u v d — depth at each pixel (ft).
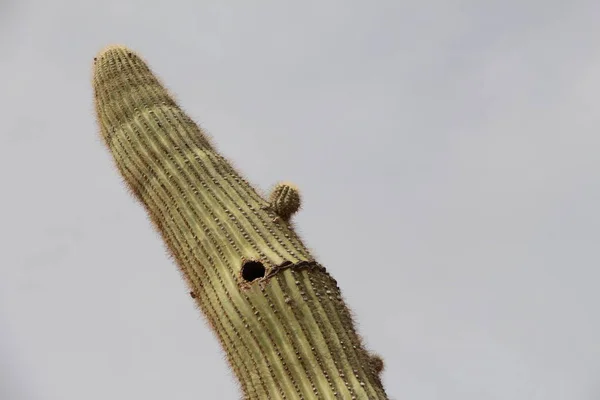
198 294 37.70
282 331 34.45
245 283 35.50
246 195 39.24
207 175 39.55
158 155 40.57
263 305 34.94
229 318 35.58
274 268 35.50
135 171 41.14
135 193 41.70
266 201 39.70
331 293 36.60
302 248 37.73
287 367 33.94
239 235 36.99
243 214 37.88
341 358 34.40
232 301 35.55
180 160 40.11
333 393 33.22
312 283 35.94
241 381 35.37
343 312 36.40
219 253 36.88
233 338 35.45
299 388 33.53
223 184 39.32
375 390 34.55
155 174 40.19
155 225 40.42
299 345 34.19
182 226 38.40
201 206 38.32
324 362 34.01
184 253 38.11
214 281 36.65
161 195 39.63
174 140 41.14
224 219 37.63
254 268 36.37
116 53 45.80
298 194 39.60
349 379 33.91
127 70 44.78
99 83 44.86
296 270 35.86
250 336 34.86
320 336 34.50
